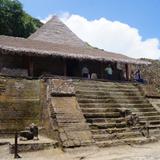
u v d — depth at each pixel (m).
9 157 11.65
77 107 15.05
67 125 13.63
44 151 12.48
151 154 12.29
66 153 12.34
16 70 20.22
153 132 16.25
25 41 22.70
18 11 39.19
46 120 14.59
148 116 17.48
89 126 14.48
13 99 15.09
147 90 20.09
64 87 15.62
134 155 12.12
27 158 11.59
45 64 21.78
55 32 28.84
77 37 29.97
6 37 22.80
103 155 12.20
